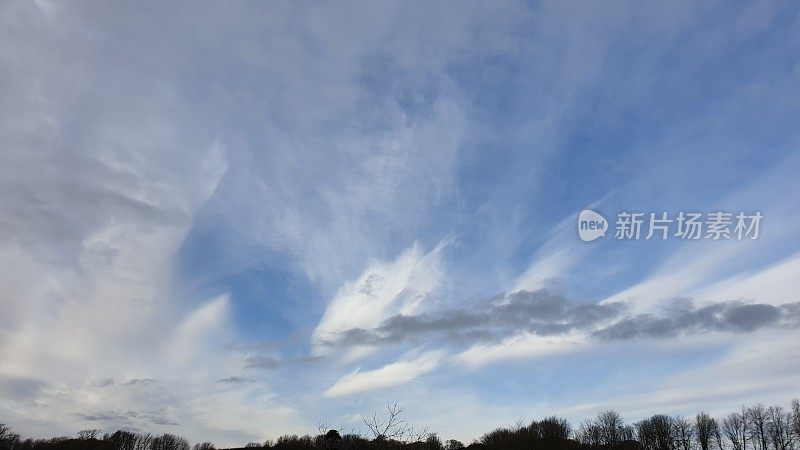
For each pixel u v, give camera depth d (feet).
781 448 355.56
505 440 291.79
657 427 383.65
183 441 498.28
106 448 435.53
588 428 383.04
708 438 382.63
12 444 338.13
